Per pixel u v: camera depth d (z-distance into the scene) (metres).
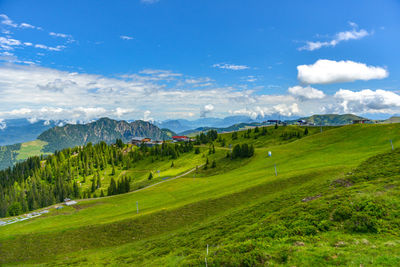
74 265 39.91
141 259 34.66
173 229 50.06
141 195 105.06
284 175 62.28
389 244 17.69
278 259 19.28
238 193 58.53
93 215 83.19
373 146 80.69
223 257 22.09
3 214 167.25
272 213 32.97
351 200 26.22
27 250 53.84
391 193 25.62
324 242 20.36
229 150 198.00
